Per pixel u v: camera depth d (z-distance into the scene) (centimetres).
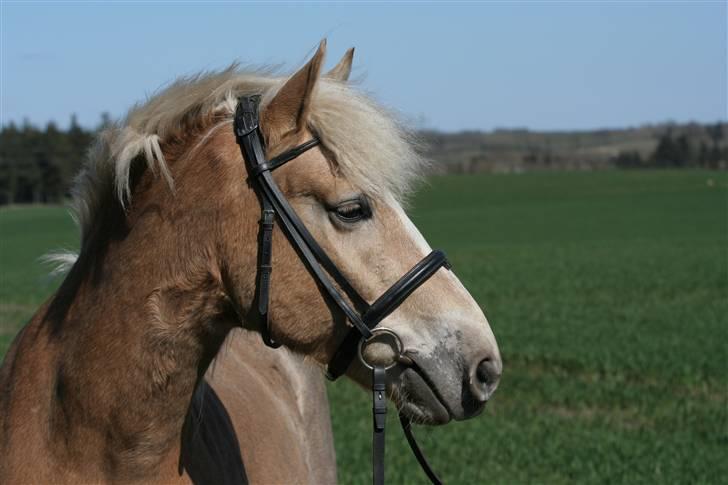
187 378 366
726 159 13275
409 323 361
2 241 6034
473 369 359
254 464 439
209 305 360
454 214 7581
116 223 373
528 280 3155
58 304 388
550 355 1692
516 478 954
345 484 905
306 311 356
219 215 354
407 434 396
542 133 16712
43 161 9750
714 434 1159
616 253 4222
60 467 368
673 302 2567
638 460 1020
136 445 363
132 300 359
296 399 534
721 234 5541
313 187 351
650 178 10569
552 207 8075
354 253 355
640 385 1485
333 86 367
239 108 364
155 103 373
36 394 377
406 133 381
